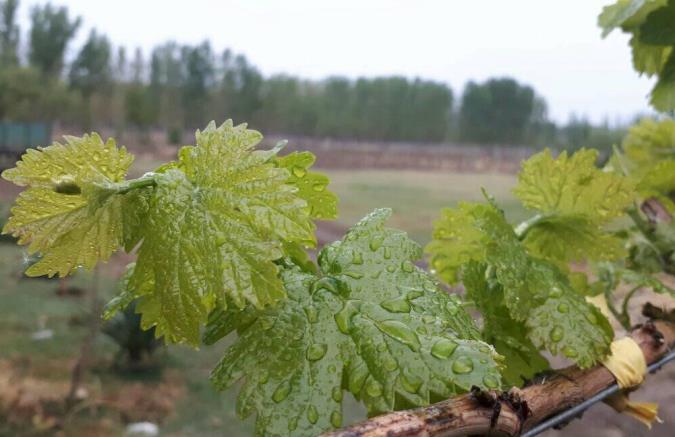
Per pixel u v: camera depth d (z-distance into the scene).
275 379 0.19
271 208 0.18
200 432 2.27
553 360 0.36
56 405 2.47
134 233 0.19
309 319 0.20
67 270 0.19
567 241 0.31
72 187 0.18
